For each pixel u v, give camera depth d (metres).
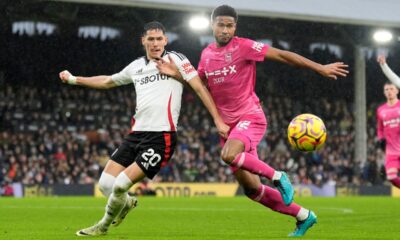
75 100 36.12
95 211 14.96
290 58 7.58
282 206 7.87
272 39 35.97
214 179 31.67
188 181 30.98
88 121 35.16
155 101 7.56
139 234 8.16
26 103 35.28
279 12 25.94
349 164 35.03
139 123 7.64
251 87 7.93
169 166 30.86
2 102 34.81
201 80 8.00
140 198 24.98
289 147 35.91
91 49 40.06
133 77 7.78
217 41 7.98
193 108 37.19
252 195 7.99
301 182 32.09
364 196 29.59
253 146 7.63
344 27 33.16
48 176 29.67
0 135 32.25
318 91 41.56
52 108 35.53
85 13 32.16
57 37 38.09
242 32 34.00
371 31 32.84
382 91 41.81
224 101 7.94
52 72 39.78
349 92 41.50
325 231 8.88
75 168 30.42
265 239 7.28
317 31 34.66
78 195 27.72
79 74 40.47
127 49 40.09
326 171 33.44
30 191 27.48
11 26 36.09
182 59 7.58
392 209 16.27
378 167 33.03
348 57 39.50
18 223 10.82
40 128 33.94
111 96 36.97
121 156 7.71
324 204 19.53
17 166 29.44
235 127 7.74
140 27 33.66
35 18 34.00
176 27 33.38
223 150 7.43
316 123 7.64
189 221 11.45
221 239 7.30
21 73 39.19
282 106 39.28
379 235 8.14
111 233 8.28
